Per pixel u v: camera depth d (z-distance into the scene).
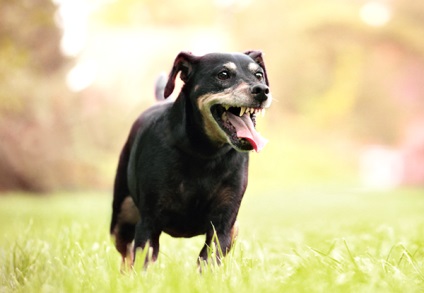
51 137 23.81
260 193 23.62
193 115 4.73
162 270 4.47
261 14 44.44
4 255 5.68
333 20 43.59
